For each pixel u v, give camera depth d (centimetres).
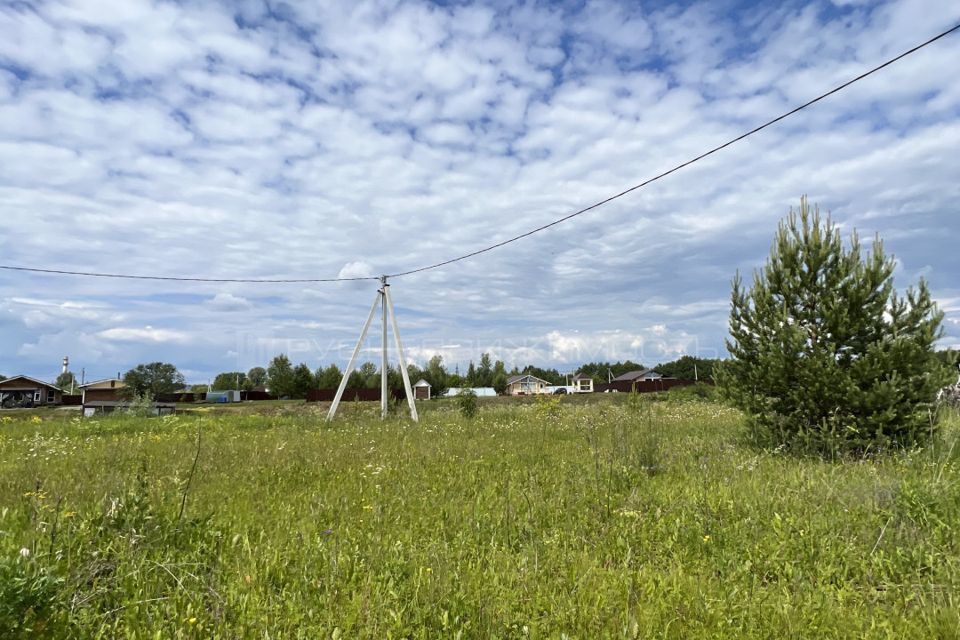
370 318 2225
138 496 491
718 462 838
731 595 370
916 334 932
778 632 339
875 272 954
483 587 388
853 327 955
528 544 490
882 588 410
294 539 484
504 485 725
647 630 331
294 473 829
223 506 605
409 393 2081
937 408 916
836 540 483
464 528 538
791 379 997
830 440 895
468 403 2238
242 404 5991
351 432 1520
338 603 361
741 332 1098
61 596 323
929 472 702
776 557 454
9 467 889
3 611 268
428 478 783
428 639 336
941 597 371
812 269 1002
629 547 478
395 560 435
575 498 638
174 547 455
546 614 359
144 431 1712
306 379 7200
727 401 1105
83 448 1205
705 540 492
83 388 8206
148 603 353
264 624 329
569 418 1869
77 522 482
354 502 633
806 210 1022
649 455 838
